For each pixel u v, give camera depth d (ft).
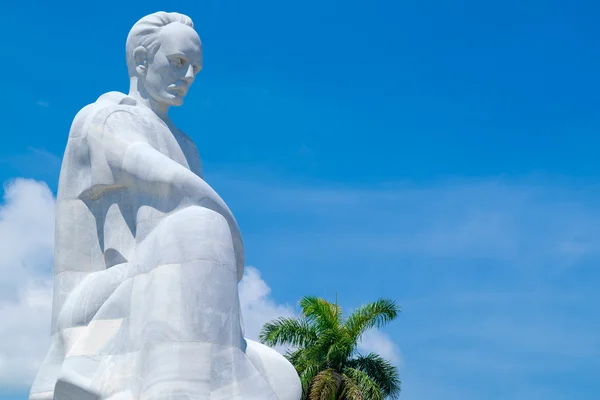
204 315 28.53
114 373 28.73
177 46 33.27
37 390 30.32
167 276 28.86
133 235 31.40
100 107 32.60
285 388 31.30
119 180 31.55
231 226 30.99
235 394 28.27
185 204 30.37
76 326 30.53
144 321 28.81
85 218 32.12
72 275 31.78
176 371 27.86
